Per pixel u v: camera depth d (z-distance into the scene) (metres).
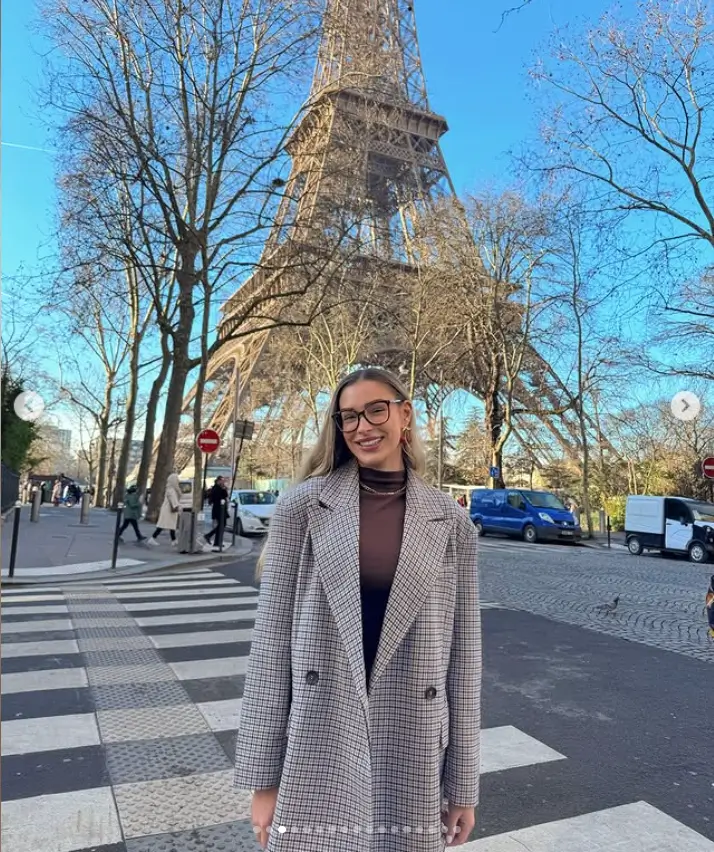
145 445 27.98
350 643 1.72
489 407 34.66
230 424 42.56
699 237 17.34
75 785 3.63
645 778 3.93
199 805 3.44
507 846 3.13
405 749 1.73
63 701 4.95
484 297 31.41
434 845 1.70
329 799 1.69
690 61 16.06
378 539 1.83
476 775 1.87
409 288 30.81
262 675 1.78
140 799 3.49
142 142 16.69
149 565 13.02
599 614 9.23
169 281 24.06
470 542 1.96
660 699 5.45
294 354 42.56
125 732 4.39
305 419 48.31
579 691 5.61
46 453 71.88
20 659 6.05
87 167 16.88
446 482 50.09
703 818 3.46
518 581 12.66
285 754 1.74
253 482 67.62
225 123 17.45
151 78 18.36
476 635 1.93
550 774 3.95
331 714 1.73
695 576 14.98
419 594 1.78
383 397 1.95
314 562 1.82
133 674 5.66
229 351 46.56
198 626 7.60
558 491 43.34
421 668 1.76
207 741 4.28
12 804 3.40
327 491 1.89
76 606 8.72
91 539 17.69
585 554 20.28
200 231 17.94
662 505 20.59
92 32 16.80
